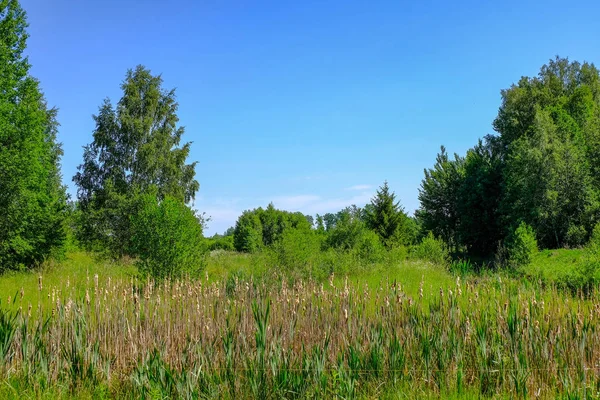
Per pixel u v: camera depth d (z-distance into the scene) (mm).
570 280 16016
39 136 26922
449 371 7004
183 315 7918
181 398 6129
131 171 37188
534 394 6555
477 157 51156
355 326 7742
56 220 27531
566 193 37969
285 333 7473
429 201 53531
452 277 19594
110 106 38094
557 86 53906
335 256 20328
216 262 24188
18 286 15969
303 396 6359
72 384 6570
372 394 6570
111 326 7609
